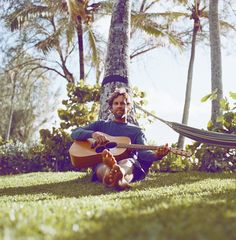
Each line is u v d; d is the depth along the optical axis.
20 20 19.70
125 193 4.14
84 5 18.81
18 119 24.19
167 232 1.54
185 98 18.25
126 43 7.70
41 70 23.81
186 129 6.27
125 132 5.30
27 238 1.50
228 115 7.65
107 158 4.39
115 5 7.82
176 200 2.82
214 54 11.11
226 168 7.88
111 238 1.51
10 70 22.59
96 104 11.02
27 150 12.12
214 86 10.94
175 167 8.45
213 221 1.78
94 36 20.31
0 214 2.29
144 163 5.26
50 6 18.38
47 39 19.94
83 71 19.56
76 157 5.24
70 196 4.34
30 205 3.02
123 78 7.52
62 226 1.84
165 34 19.36
